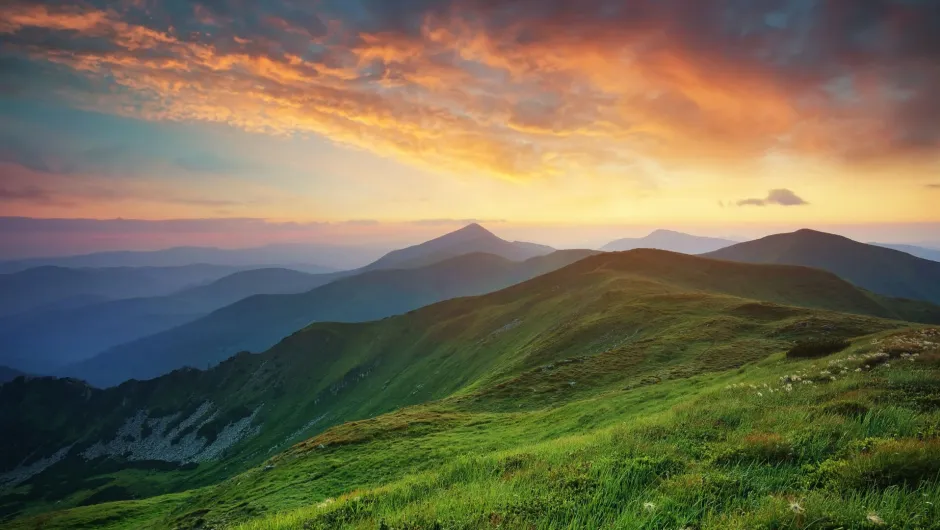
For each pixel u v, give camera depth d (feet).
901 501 26.32
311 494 107.55
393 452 123.75
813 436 39.83
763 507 27.20
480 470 50.31
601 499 32.99
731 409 58.29
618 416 103.71
